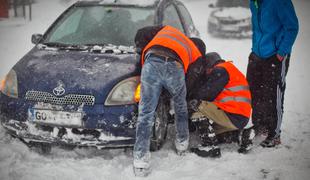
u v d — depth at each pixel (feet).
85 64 12.17
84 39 14.24
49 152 12.21
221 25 38.63
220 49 32.55
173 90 11.07
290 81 23.08
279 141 13.17
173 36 11.16
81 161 11.69
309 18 53.62
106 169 11.25
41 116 11.09
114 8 15.30
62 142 11.09
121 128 10.87
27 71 12.09
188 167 11.46
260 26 12.85
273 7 12.30
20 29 41.78
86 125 10.81
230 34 38.45
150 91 10.60
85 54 12.93
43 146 12.12
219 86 12.00
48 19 50.72
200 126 12.13
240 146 12.61
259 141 13.65
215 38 38.47
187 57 11.16
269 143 13.05
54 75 11.66
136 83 11.48
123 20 14.74
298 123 15.60
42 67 12.17
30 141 11.68
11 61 26.66
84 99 10.99
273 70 12.80
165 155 12.27
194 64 11.44
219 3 43.01
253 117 13.67
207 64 12.60
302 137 14.05
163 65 10.62
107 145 11.02
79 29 14.76
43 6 65.36
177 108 11.51
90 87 11.14
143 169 10.76
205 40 37.14
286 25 12.17
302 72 25.49
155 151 12.44
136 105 11.10
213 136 12.14
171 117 13.15
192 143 13.10
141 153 10.71
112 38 14.11
